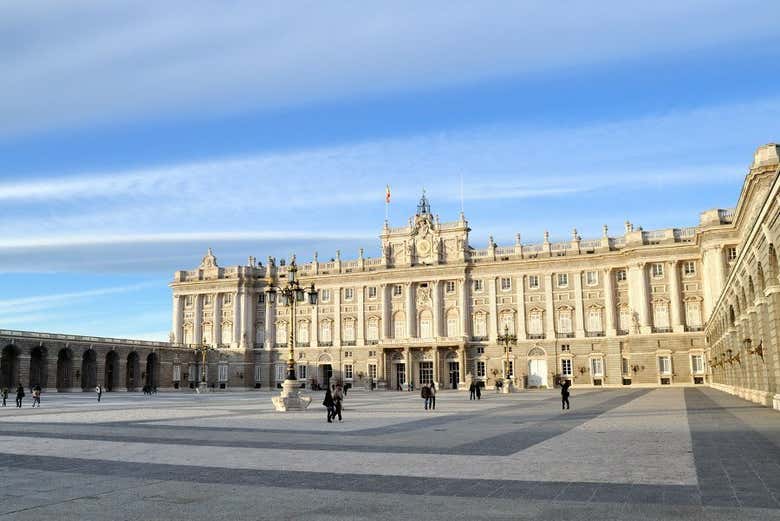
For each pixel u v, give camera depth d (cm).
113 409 5662
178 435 3155
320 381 13725
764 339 4525
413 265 13150
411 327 13012
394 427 3569
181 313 14812
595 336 11781
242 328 14212
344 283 13775
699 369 10869
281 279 14288
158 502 1541
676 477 1794
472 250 12962
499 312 12512
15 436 3136
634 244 11381
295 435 3122
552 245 12325
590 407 5419
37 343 10788
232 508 1471
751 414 4003
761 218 3822
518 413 4734
